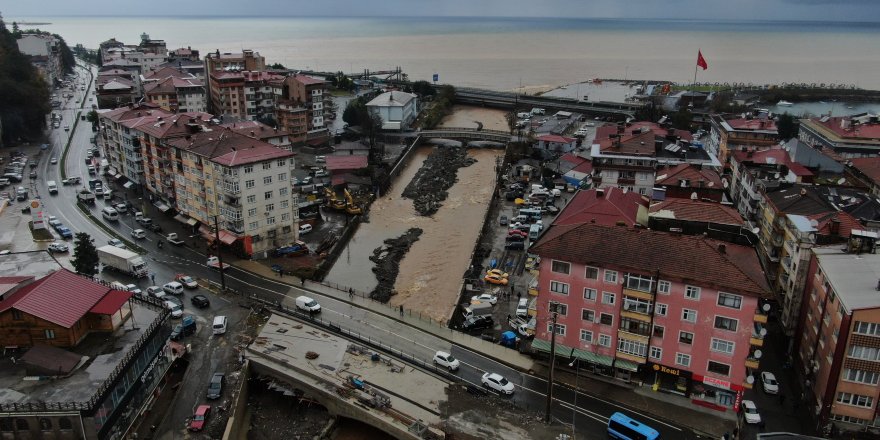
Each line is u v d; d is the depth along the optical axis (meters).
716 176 126.94
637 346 79.69
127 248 125.19
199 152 124.88
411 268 127.25
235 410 75.06
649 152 135.12
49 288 74.69
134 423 71.88
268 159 120.94
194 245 128.38
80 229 135.62
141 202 154.38
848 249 85.19
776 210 102.06
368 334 93.94
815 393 76.75
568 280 81.62
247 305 102.62
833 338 73.12
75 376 67.50
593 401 78.56
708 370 76.31
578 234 82.44
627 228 82.19
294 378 81.81
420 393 79.38
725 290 72.44
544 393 80.38
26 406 61.81
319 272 119.00
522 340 93.56
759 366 88.81
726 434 72.00
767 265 105.25
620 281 78.56
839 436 72.25
